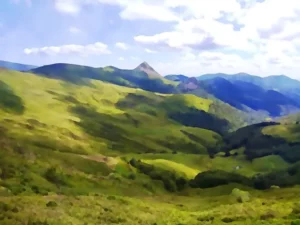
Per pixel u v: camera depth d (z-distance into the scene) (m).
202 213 85.62
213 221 64.50
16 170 147.38
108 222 65.81
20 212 63.91
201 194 195.00
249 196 138.62
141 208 91.19
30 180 136.62
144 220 71.31
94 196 102.25
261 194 148.38
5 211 63.88
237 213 70.94
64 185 147.62
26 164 161.88
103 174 199.50
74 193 111.69
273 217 60.69
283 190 154.75
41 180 141.75
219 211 82.25
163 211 91.00
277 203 87.19
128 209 83.69
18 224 56.31
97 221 65.50
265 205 84.56
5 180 129.62
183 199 164.62
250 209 75.94
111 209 78.94
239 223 58.06
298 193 133.88
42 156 192.88
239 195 139.12
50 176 152.75
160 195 180.75
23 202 74.81
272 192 152.50
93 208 77.25
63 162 197.25
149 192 184.50
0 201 72.62
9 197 82.25
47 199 83.12
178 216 81.00
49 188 125.00
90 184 163.88
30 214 62.81
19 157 172.62
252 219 61.12
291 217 57.97
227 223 60.25
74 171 178.75
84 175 176.25
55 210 69.31
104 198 98.88
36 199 81.12
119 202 95.44
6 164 153.62
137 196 161.62
